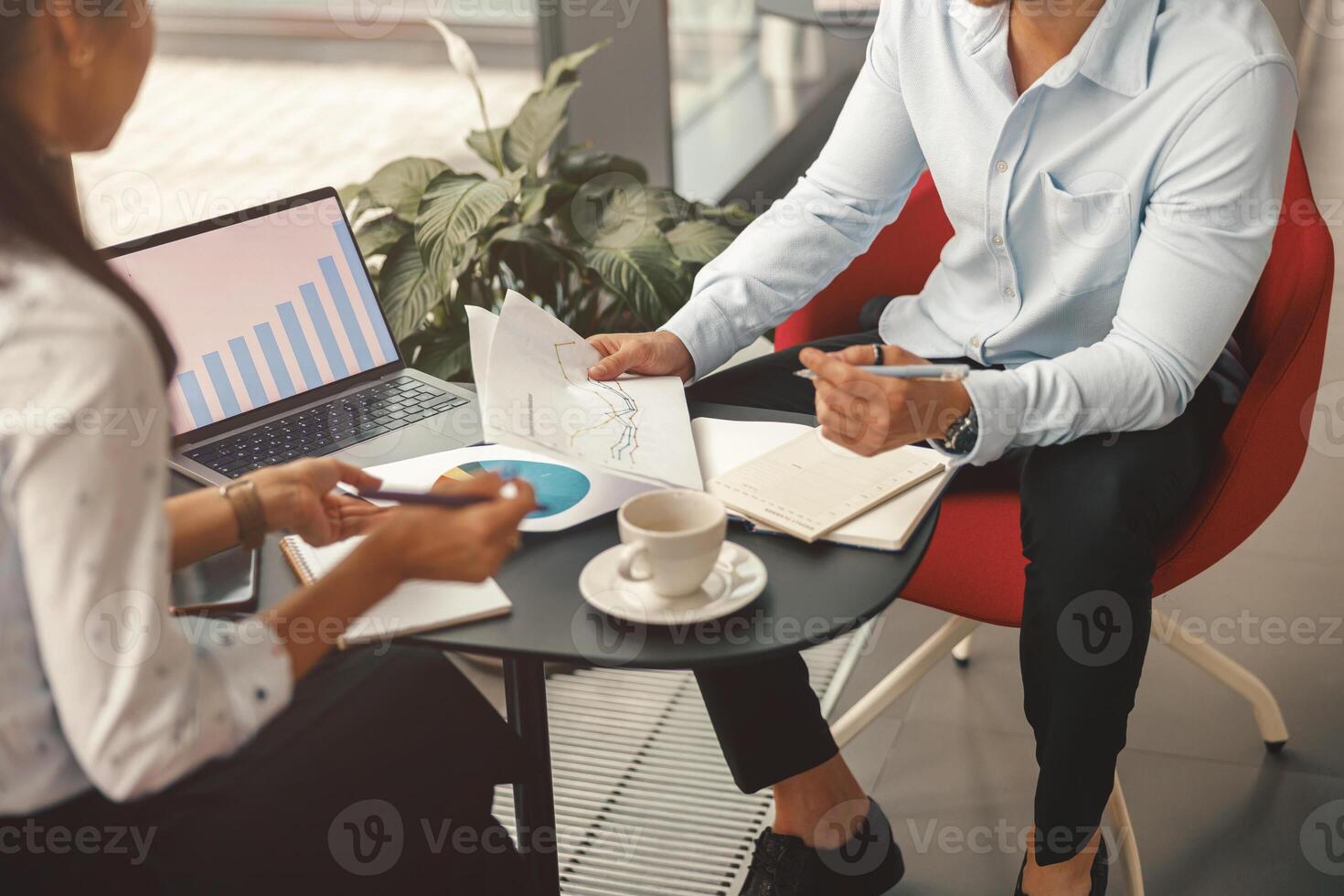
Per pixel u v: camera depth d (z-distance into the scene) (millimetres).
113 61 881
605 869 1693
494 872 1163
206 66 2660
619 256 2129
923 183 1862
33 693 839
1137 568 1332
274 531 1078
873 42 1674
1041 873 1399
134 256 1386
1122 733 1350
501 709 2029
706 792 1843
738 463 1264
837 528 1139
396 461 1293
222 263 1445
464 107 2980
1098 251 1506
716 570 1090
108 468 779
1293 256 1490
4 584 802
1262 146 1377
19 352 760
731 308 1607
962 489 1641
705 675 1463
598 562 1096
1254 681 1830
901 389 1201
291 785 1056
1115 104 1460
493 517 938
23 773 851
